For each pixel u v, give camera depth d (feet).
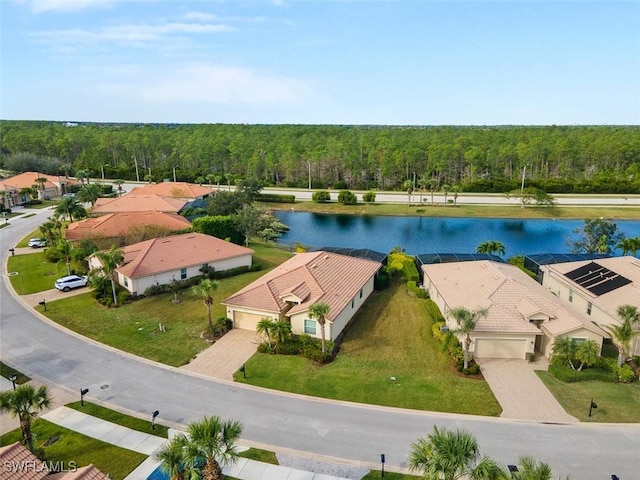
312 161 431.02
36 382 91.91
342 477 66.54
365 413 82.33
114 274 147.13
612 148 417.28
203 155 476.54
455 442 54.60
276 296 116.67
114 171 444.14
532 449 72.64
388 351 106.52
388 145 461.37
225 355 103.50
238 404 84.84
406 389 90.12
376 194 362.94
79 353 104.17
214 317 124.26
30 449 67.46
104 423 78.54
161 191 300.61
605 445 73.72
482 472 52.44
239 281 155.12
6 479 52.26
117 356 102.89
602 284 119.85
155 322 121.19
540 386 91.40
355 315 128.06
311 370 97.14
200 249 159.63
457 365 97.19
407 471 67.72
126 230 184.96
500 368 98.68
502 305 108.88
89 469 55.77
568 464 69.36
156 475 64.13
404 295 144.87
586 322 102.17
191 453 55.88
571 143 440.45
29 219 255.29
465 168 439.22
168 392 88.58
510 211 298.15
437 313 124.57
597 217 281.95
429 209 308.81
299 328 111.86
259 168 447.83
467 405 84.74
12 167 411.34
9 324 119.75
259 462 69.51
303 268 127.85
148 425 78.07
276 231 256.11
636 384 92.22
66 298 138.21
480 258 158.51
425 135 584.81
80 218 225.56
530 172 431.84
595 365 95.96
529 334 100.94
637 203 312.29
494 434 76.38
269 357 102.47
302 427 78.23
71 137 550.36
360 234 259.60
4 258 180.45
